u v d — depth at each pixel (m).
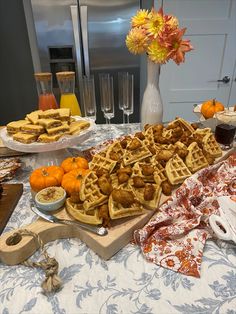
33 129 0.80
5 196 0.74
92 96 1.17
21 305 0.47
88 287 0.50
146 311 0.45
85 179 0.65
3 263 0.56
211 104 1.14
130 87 1.20
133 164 0.75
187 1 2.01
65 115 0.87
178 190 0.66
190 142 0.83
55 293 0.49
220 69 2.26
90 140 1.13
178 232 0.57
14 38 2.23
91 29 1.95
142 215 0.62
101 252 0.56
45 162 0.90
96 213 0.59
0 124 2.57
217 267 0.52
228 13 2.06
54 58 2.05
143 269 0.53
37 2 1.84
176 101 2.37
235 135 0.97
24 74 2.38
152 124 1.05
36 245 0.58
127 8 1.91
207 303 0.46
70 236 0.62
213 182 0.74
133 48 0.93
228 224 0.57
